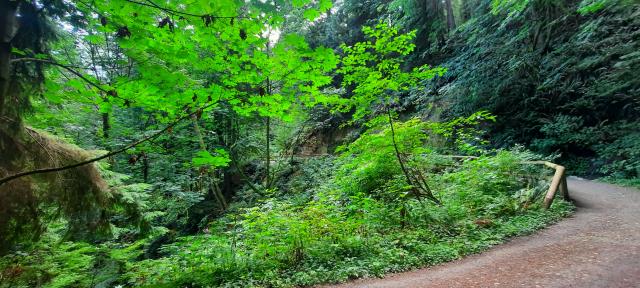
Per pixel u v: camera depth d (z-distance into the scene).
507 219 7.71
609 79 11.85
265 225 6.66
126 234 9.68
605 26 12.30
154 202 13.33
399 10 22.28
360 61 7.83
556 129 14.14
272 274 5.53
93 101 5.06
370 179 9.74
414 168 9.34
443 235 6.90
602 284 4.00
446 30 20.75
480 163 10.16
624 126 12.33
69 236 5.53
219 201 15.66
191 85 5.99
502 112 16.97
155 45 4.63
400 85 8.28
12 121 4.57
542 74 14.97
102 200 5.65
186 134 15.19
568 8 13.90
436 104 19.48
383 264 5.65
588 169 13.15
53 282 5.73
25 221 4.52
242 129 17.31
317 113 20.23
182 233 15.20
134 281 6.21
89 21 5.54
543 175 9.64
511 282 4.41
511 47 15.78
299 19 16.53
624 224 6.47
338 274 5.39
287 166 19.20
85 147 12.94
